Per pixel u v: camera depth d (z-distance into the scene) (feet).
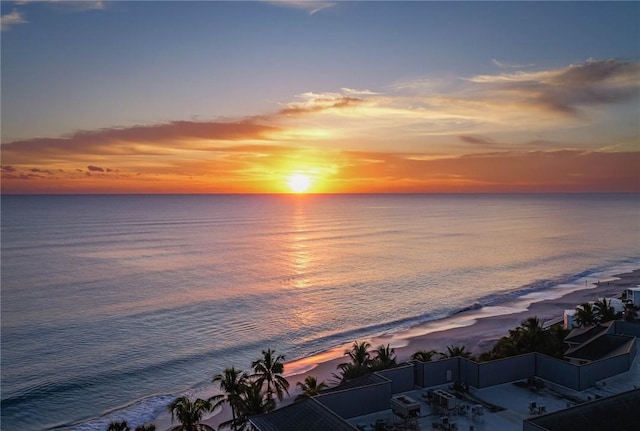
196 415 127.65
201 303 338.34
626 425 90.22
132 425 169.78
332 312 318.24
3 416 177.78
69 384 204.74
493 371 119.03
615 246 646.74
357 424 101.14
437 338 260.83
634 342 145.38
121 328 280.92
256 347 251.19
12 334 269.03
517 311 317.22
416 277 436.76
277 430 89.86
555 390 116.88
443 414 103.96
